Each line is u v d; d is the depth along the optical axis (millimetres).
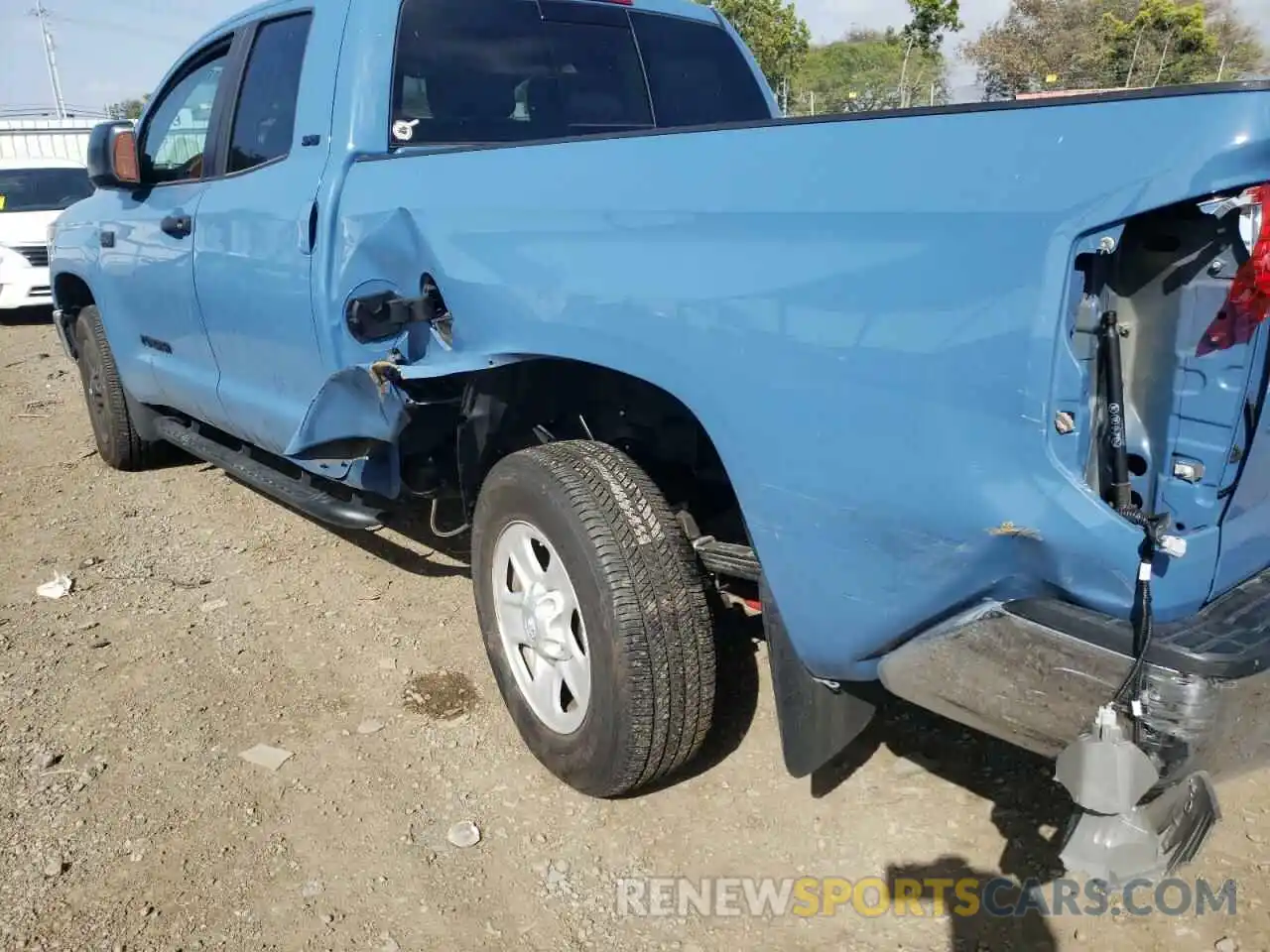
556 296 2549
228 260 3982
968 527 1879
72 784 3061
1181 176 1594
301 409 3789
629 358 2391
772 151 2123
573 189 2537
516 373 3018
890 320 1900
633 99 4164
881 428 1945
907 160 1898
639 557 2617
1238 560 1933
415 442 3400
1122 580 1779
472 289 2807
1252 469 1866
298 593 4352
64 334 6320
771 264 2082
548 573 2865
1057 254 1702
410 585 4391
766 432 2137
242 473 4527
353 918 2543
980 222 1781
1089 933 2414
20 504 5664
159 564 4715
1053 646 1853
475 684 3586
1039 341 1730
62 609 4266
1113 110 1674
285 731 3330
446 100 3633
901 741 3166
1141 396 1829
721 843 2768
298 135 3643
